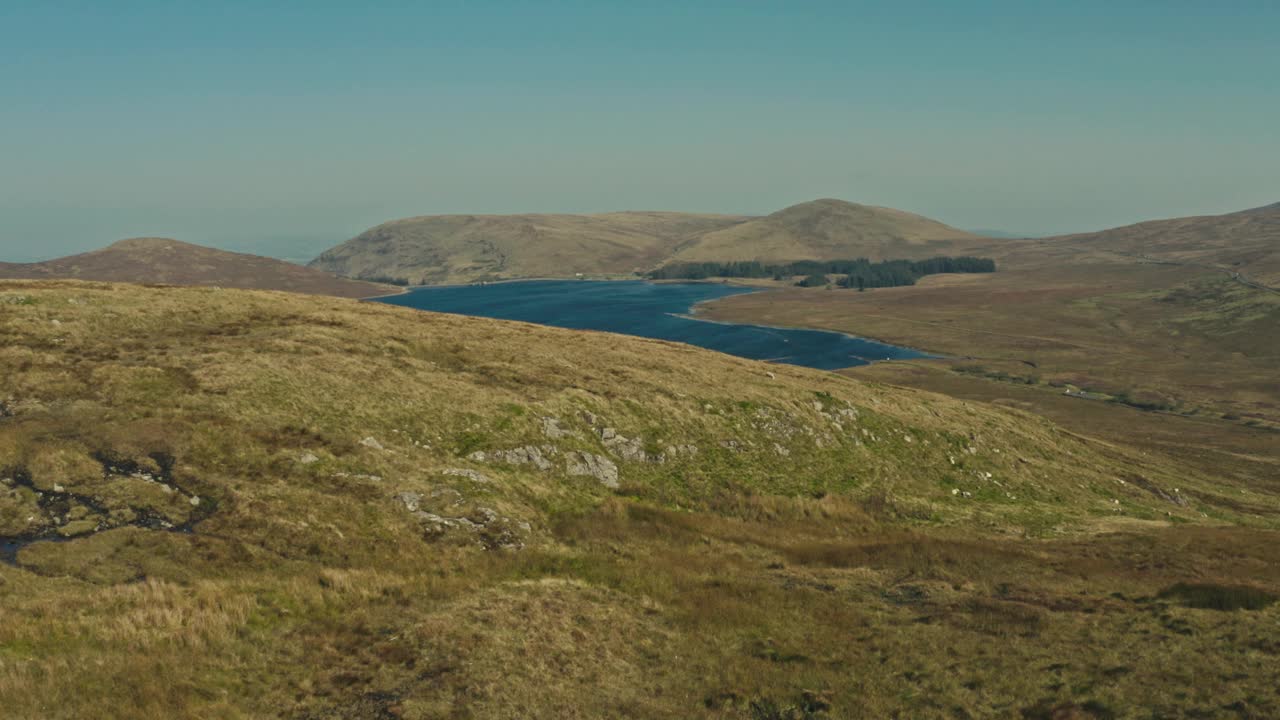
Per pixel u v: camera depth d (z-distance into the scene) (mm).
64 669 17453
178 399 36594
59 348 41031
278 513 28562
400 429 40531
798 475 50531
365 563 27328
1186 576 35000
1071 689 20703
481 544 31047
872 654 23688
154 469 30062
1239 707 19203
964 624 26141
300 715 17531
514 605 25016
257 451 32906
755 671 22141
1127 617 26766
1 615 19281
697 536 37625
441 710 18172
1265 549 41938
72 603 20641
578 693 19953
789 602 28484
